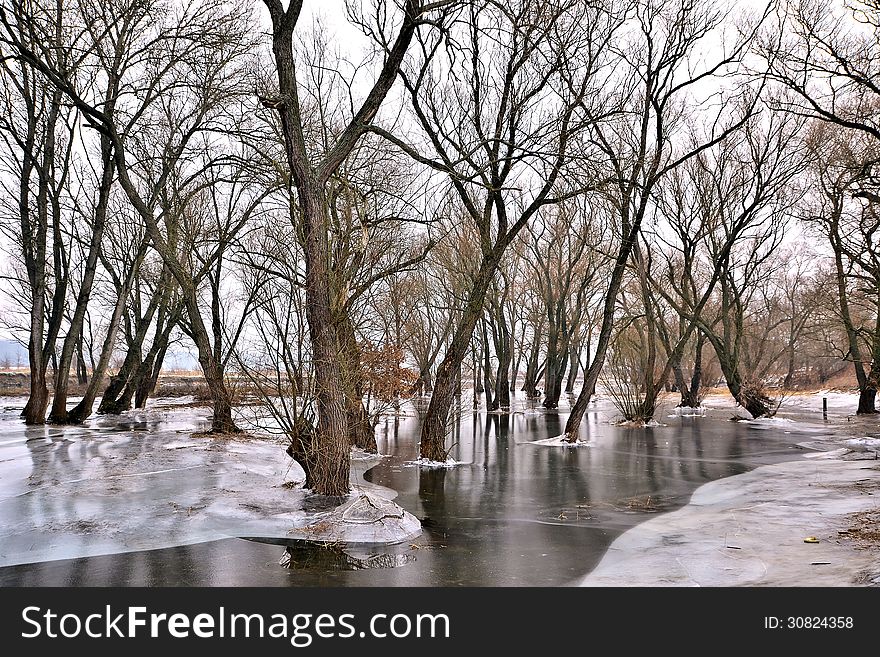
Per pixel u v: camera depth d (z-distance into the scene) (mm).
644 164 25359
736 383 33438
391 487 14227
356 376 16172
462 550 9023
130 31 23016
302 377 12633
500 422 32312
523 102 17875
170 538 9445
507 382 41375
